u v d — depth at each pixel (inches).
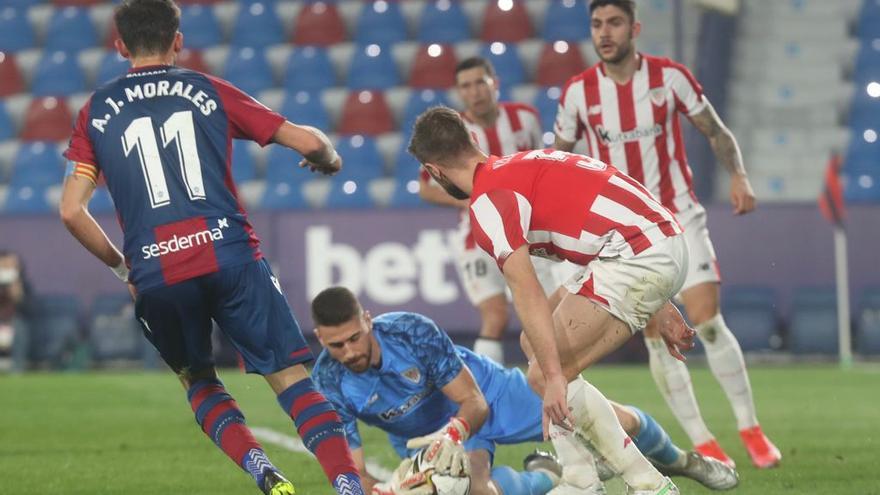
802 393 1380.4
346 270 1777.8
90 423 1168.2
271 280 590.2
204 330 601.6
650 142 884.0
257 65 2363.4
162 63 607.8
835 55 2285.9
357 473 570.6
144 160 579.8
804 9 2316.7
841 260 1729.8
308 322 1776.6
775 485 743.1
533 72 2347.4
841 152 2171.5
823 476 778.8
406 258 1770.4
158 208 575.8
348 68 2375.7
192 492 755.4
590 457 615.5
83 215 586.2
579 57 2298.2
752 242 1780.3
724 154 890.7
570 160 588.7
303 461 891.4
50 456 938.7
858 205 1790.1
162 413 1248.8
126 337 1845.5
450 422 644.7
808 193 2142.0
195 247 572.4
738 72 2261.3
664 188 887.1
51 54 2415.1
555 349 542.6
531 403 703.7
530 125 1128.8
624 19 860.6
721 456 836.6
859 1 2359.7
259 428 1125.7
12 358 1796.3
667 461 694.5
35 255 1841.8
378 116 2251.5
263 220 1788.9
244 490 761.0
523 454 898.1
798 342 1774.1
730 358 852.0
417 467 565.0
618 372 1681.8
